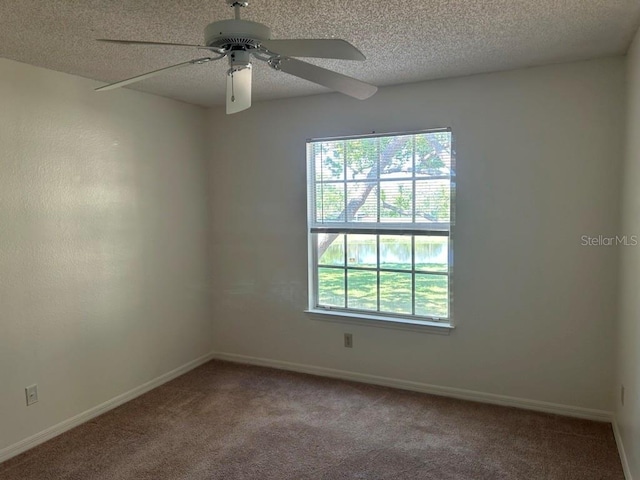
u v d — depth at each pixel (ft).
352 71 9.55
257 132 12.56
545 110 9.41
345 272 11.93
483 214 10.13
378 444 8.72
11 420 8.55
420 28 7.13
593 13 6.65
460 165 10.25
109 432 9.40
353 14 6.53
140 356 11.32
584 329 9.46
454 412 9.99
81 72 9.31
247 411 10.23
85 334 9.95
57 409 9.37
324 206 12.00
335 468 7.97
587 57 8.82
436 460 8.16
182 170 12.45
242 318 13.28
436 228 10.69
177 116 12.23
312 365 12.42
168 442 8.95
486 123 9.93
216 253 13.48
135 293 11.16
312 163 12.04
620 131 8.84
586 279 9.36
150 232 11.53
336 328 12.00
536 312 9.83
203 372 12.69
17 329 8.63
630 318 7.57
